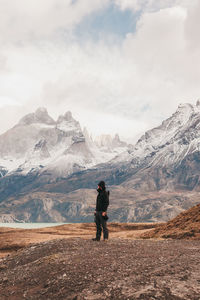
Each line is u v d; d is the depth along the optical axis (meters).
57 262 11.23
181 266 9.46
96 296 7.92
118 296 7.71
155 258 10.68
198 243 14.45
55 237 40.19
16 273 11.70
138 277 8.73
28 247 15.96
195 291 7.48
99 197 15.29
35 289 9.45
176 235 21.09
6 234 44.81
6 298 9.27
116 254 11.60
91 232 48.97
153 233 25.48
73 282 9.08
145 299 7.35
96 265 10.23
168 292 7.55
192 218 24.16
